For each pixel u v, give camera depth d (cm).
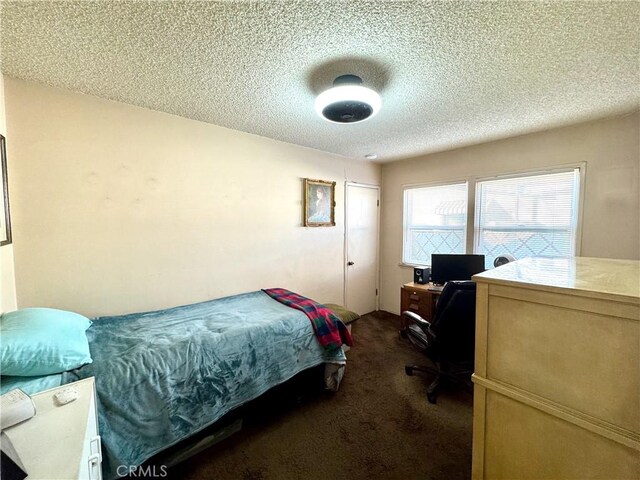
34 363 116
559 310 84
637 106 214
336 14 120
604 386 77
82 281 196
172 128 233
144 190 221
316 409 202
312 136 291
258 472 150
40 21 122
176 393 144
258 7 116
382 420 191
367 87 178
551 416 88
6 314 144
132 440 126
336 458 159
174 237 238
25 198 174
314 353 210
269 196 301
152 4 113
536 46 141
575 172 258
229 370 166
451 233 354
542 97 200
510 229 302
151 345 154
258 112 228
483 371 102
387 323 380
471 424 187
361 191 402
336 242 373
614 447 77
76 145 192
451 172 346
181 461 154
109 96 199
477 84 181
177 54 149
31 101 176
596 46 140
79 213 194
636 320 71
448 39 136
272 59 154
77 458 73
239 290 281
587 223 251
